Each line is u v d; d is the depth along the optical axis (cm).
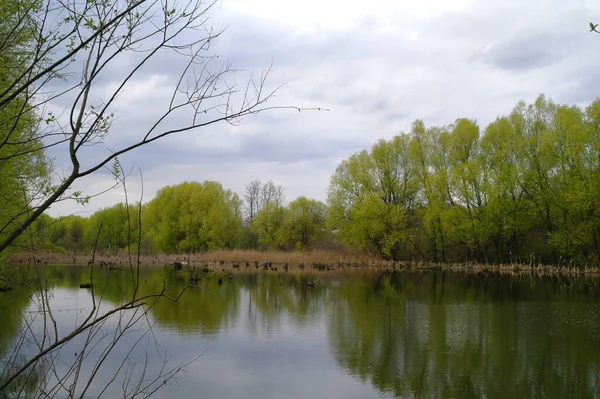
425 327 1731
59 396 982
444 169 4650
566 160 3775
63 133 352
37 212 311
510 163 4238
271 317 1905
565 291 2684
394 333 1636
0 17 430
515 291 2702
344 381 1163
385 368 1259
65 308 1953
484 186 4184
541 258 4303
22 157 647
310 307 2155
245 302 2283
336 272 4116
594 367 1256
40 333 1517
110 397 1014
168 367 1244
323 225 6519
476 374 1212
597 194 3497
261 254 5169
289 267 4731
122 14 313
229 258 5200
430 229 4700
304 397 1060
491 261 4631
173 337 1551
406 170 5088
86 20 333
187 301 2283
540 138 3997
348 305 2216
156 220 7062
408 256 5184
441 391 1098
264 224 6519
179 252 6272
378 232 4872
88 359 1278
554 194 3903
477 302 2303
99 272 3691
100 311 1912
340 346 1466
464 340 1541
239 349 1422
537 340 1530
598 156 3631
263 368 1250
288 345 1476
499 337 1572
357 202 5128
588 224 3588
